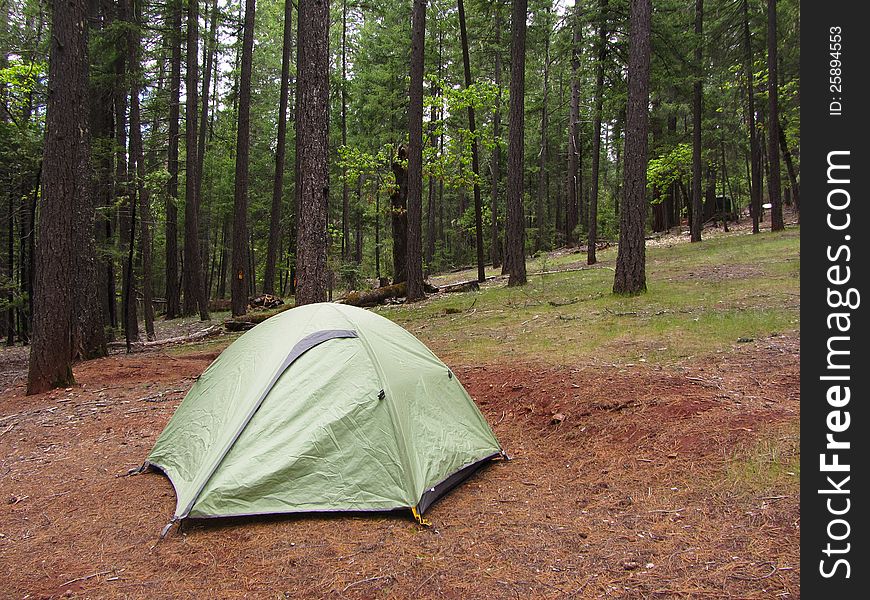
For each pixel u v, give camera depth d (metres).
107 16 14.64
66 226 8.72
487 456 4.83
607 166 40.78
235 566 3.33
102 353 12.46
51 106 8.41
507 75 30.05
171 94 21.73
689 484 4.05
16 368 12.79
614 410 5.49
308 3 8.56
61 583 3.22
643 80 10.64
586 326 9.21
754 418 4.80
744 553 3.16
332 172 28.42
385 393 4.38
